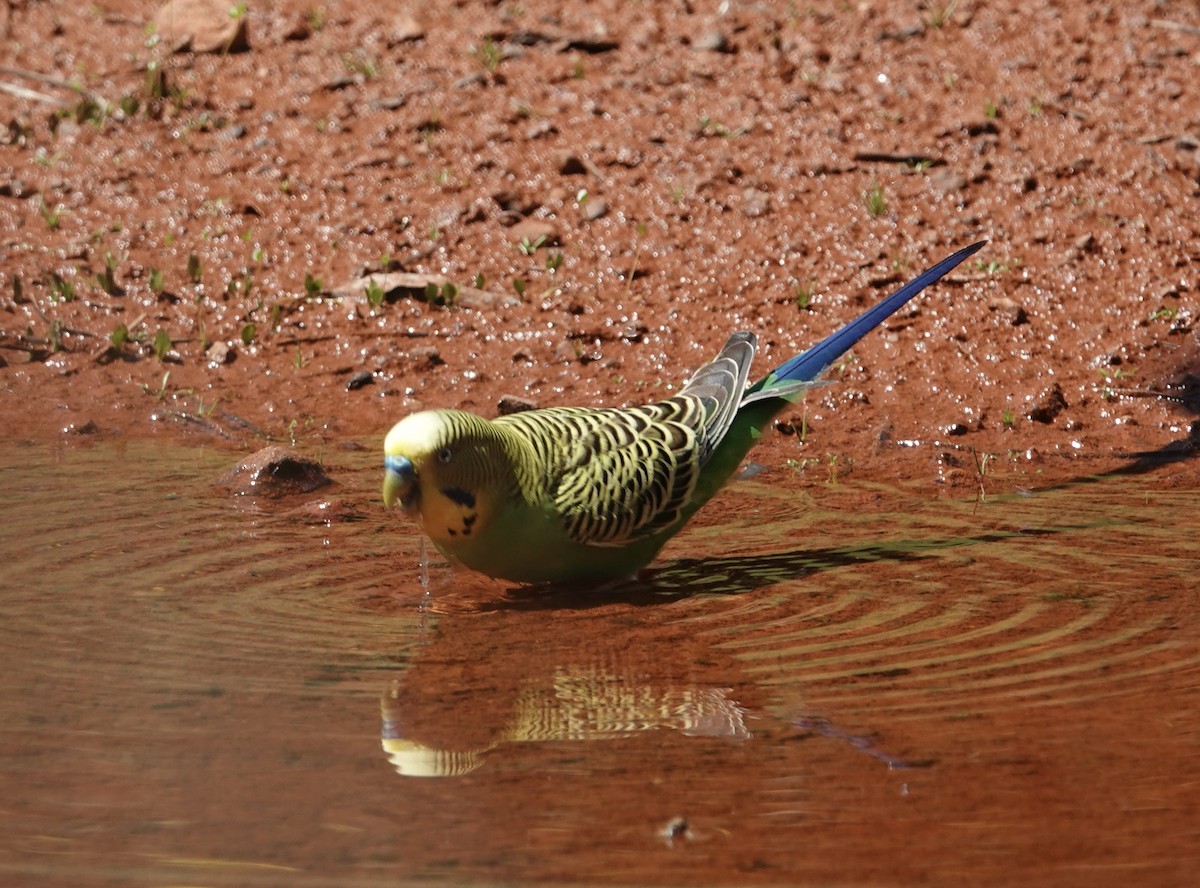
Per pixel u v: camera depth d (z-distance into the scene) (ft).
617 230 50.93
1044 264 48.62
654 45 60.70
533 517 29.60
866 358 44.91
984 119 54.39
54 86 60.18
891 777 21.75
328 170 54.34
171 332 47.14
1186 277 47.75
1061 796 21.11
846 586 30.76
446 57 60.75
